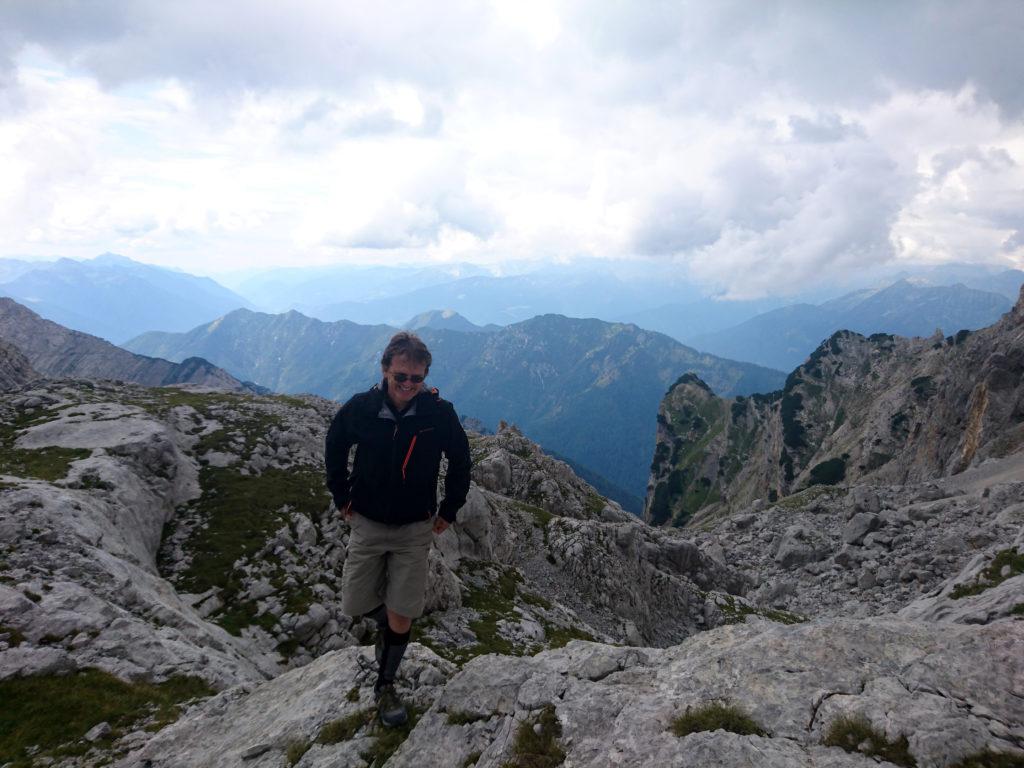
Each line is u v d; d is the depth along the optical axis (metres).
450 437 6.54
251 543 33.81
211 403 60.94
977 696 4.96
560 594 47.66
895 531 68.00
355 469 6.56
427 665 8.45
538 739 5.91
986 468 85.75
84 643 15.45
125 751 11.58
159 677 15.16
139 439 38.91
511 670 7.43
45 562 19.78
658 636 51.09
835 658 5.86
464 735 6.54
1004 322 118.06
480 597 39.00
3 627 15.01
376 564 6.88
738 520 97.31
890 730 4.71
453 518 6.79
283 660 25.38
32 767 11.02
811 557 72.50
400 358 6.17
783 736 4.98
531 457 79.38
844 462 178.50
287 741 7.62
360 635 29.00
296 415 61.16
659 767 4.86
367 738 7.03
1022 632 5.52
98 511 27.61
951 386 128.00
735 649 6.55
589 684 6.70
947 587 35.75
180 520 35.84
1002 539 57.19
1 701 12.69
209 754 8.34
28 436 39.59
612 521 69.69
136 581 22.28
